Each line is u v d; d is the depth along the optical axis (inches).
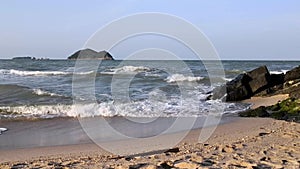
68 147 299.1
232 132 352.8
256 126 385.4
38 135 348.2
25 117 435.2
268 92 695.7
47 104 501.0
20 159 259.3
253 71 719.7
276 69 1600.6
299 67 745.6
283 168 208.4
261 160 227.8
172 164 218.1
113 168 215.0
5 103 513.3
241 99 663.8
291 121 418.0
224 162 222.4
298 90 656.4
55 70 1078.4
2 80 815.1
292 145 277.7
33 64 1449.3
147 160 234.2
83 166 223.0
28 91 601.9
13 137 339.0
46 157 265.1
